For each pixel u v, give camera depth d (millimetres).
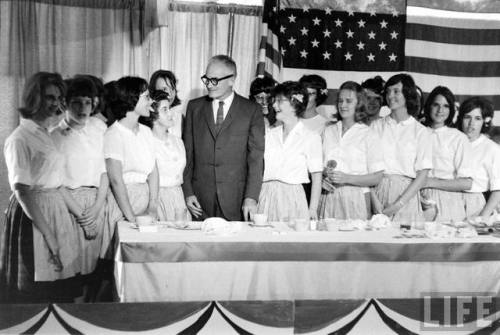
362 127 6520
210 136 6004
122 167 5855
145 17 6363
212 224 4883
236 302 4652
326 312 4758
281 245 4711
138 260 4520
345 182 6406
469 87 7113
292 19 6883
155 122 5949
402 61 7023
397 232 5281
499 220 6035
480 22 7168
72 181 6004
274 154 6125
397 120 6719
